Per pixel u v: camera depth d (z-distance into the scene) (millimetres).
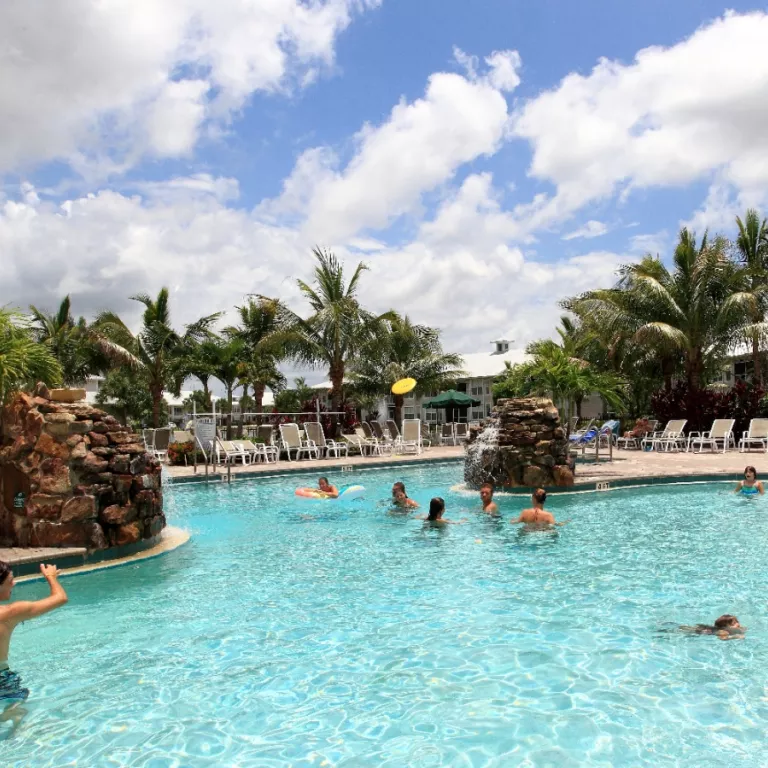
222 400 42844
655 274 25672
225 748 3506
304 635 5148
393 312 27391
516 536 8844
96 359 30359
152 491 8453
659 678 4195
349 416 26531
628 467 16047
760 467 15500
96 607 5973
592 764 3246
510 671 4355
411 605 5859
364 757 3371
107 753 3477
